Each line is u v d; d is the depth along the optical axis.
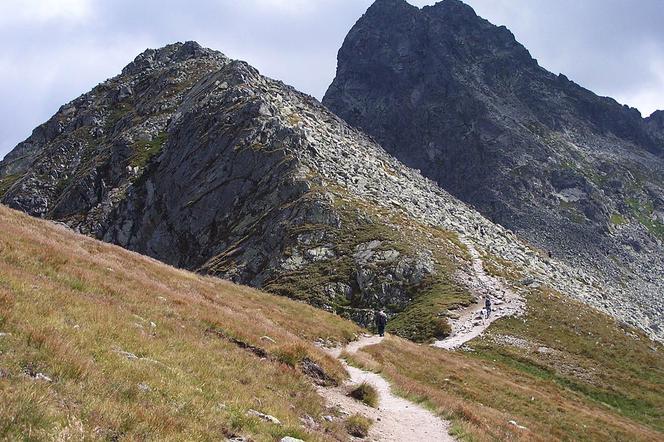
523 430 23.48
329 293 75.69
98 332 15.09
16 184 172.88
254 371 17.91
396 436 17.25
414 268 76.44
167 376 13.66
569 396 39.88
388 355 35.22
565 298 72.94
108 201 140.12
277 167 114.31
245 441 11.53
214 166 125.38
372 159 141.88
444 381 32.66
